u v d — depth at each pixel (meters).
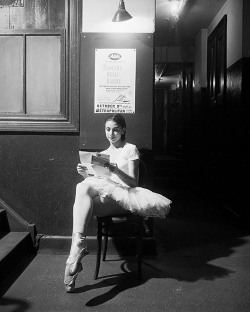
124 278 2.75
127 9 3.26
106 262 3.11
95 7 3.27
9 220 3.35
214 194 6.04
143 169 3.24
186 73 9.23
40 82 3.38
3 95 3.41
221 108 5.69
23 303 2.30
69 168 3.35
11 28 3.36
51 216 3.37
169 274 2.84
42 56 3.37
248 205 4.39
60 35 3.33
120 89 3.26
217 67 6.16
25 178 3.37
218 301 2.36
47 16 3.33
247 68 4.50
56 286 2.57
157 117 13.53
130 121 3.26
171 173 8.43
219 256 3.33
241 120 4.49
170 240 3.88
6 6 3.35
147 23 3.26
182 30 7.21
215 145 6.11
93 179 2.71
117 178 2.83
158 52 8.38
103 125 3.28
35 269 2.90
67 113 3.33
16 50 3.38
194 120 7.81
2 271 2.64
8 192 3.38
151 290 2.53
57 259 3.16
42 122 3.33
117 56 3.24
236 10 4.86
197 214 5.29
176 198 6.80
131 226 3.32
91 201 2.56
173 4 5.68
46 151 3.35
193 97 8.25
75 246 2.39
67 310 2.21
